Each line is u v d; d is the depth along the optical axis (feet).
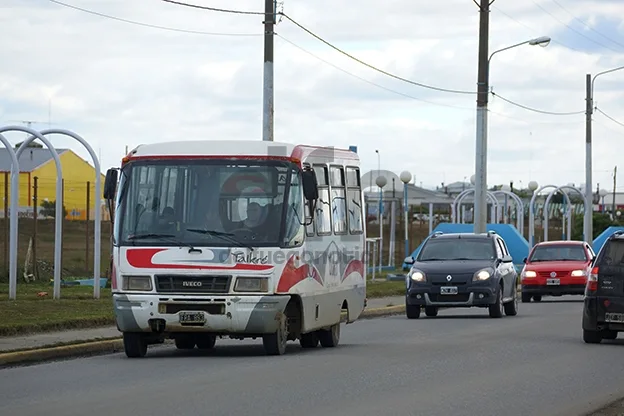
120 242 82.28
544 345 93.81
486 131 195.52
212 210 82.28
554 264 171.83
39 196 379.96
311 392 61.62
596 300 94.84
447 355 84.53
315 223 87.61
